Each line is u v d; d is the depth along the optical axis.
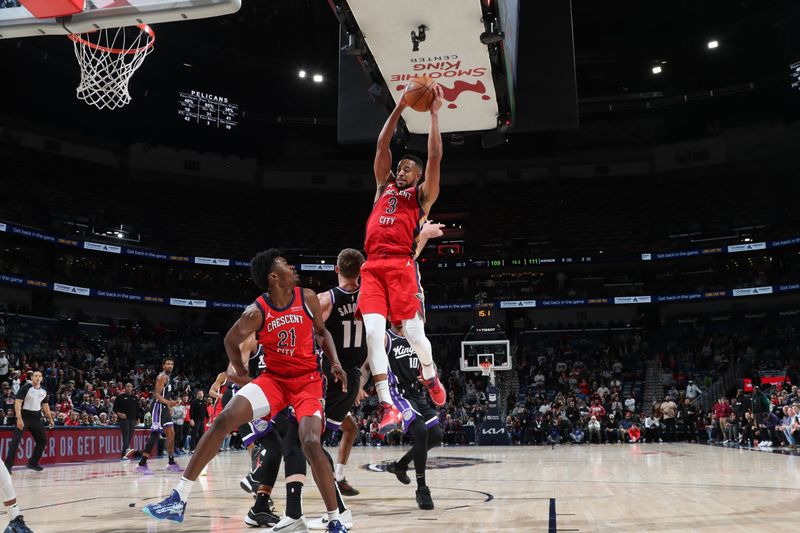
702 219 29.83
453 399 25.33
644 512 4.42
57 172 27.98
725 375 24.55
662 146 32.38
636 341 28.06
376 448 19.25
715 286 27.81
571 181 32.91
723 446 16.08
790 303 28.12
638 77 29.89
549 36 8.95
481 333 21.92
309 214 32.34
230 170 32.34
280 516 4.54
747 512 4.37
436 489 6.46
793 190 29.02
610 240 30.36
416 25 7.64
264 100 30.86
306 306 3.80
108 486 7.46
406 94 4.68
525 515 4.34
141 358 25.50
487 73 8.34
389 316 4.76
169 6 5.87
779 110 29.86
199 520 4.45
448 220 32.59
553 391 25.50
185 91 29.00
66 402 15.41
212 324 29.55
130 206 29.25
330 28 27.80
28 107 27.23
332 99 31.06
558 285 30.50
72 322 26.02
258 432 4.34
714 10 26.44
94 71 9.31
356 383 4.96
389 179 4.88
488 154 33.28
